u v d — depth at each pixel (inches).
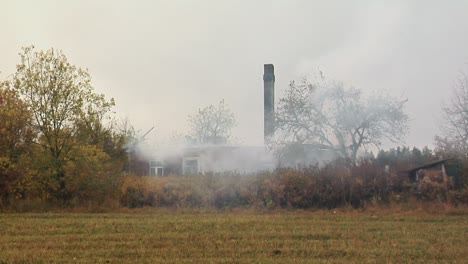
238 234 1984.5
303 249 1678.2
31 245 1788.9
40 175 3304.6
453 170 3184.1
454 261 1507.1
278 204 3122.5
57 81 3368.6
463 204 2908.5
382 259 1534.2
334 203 3120.1
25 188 3277.6
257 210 3009.4
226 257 1567.4
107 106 3604.8
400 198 3051.2
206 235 1963.6
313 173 3211.1
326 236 1945.1
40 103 3351.4
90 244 1792.6
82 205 3198.8
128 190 3270.2
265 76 5270.7
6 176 3253.0
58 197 3321.9
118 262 1513.3
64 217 2657.5
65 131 3366.1
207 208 3120.1
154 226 2229.3
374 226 2210.9
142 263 1496.1
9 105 3344.0
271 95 5241.1
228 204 3201.3
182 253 1626.5
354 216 2637.8
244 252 1641.2
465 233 2018.9
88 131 3479.3
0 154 3294.8
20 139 3348.9
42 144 3348.9
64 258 1566.2
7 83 3380.9
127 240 1868.8
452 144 3927.2
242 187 3213.6
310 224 2289.6
